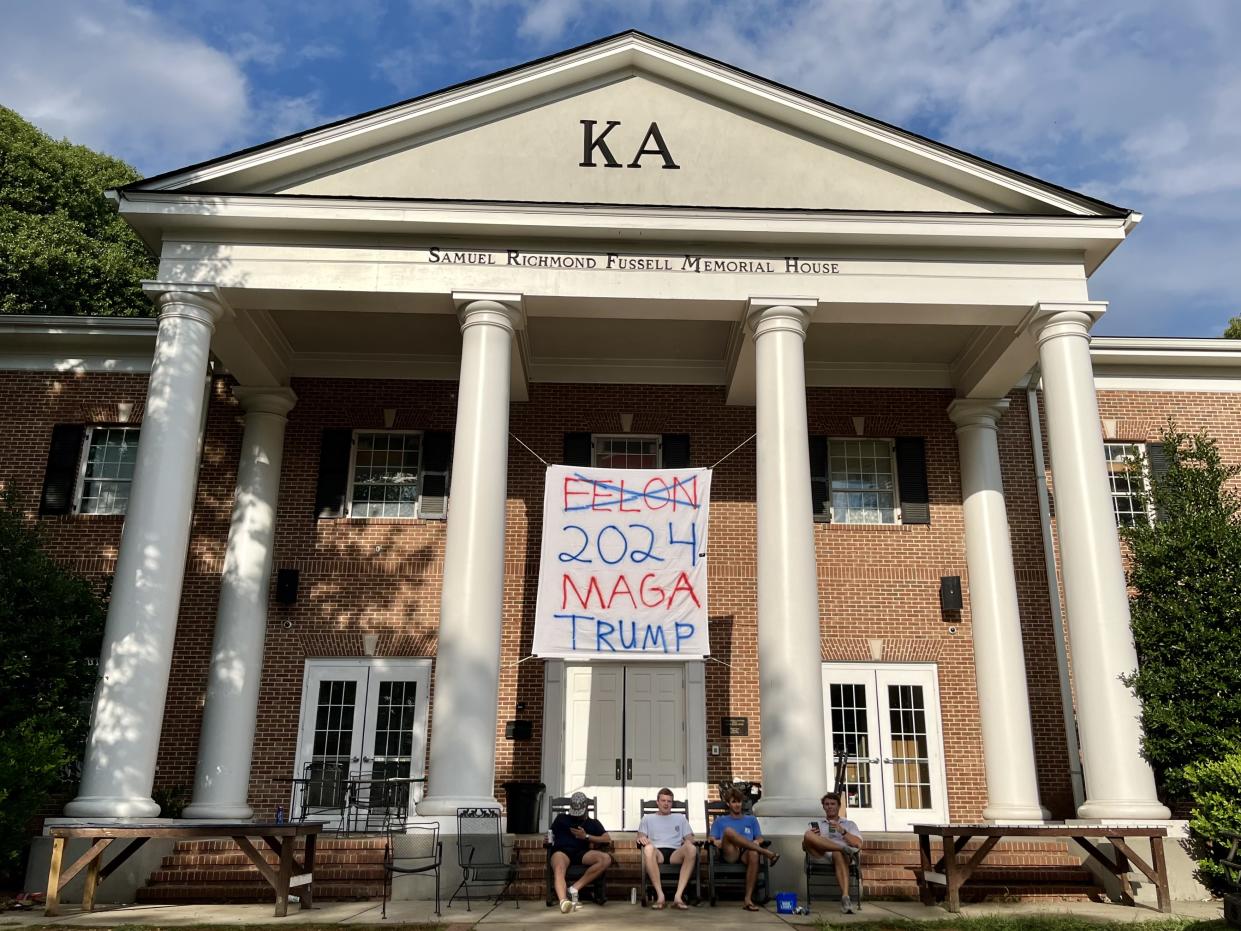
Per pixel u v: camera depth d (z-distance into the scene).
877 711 17.00
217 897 11.91
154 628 12.71
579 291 14.28
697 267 14.45
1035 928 9.34
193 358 13.87
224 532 17.28
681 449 17.95
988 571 17.09
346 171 14.72
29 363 18.27
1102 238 14.40
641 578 14.14
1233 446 18.47
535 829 14.91
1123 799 12.45
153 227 14.37
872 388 18.45
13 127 26.41
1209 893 11.70
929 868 11.76
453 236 14.40
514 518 17.56
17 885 12.95
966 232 14.38
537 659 16.86
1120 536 15.23
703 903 11.31
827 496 17.95
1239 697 12.07
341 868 12.40
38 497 17.58
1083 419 13.92
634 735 16.81
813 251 14.57
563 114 15.12
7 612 13.12
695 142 15.06
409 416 18.02
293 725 16.45
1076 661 13.28
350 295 14.20
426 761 16.34
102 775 12.02
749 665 17.03
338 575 17.20
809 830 11.49
